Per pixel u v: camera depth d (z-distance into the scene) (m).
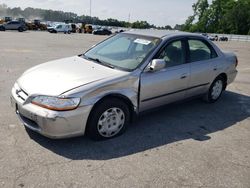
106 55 4.80
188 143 4.13
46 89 3.62
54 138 3.58
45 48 15.51
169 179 3.23
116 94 3.95
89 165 3.39
